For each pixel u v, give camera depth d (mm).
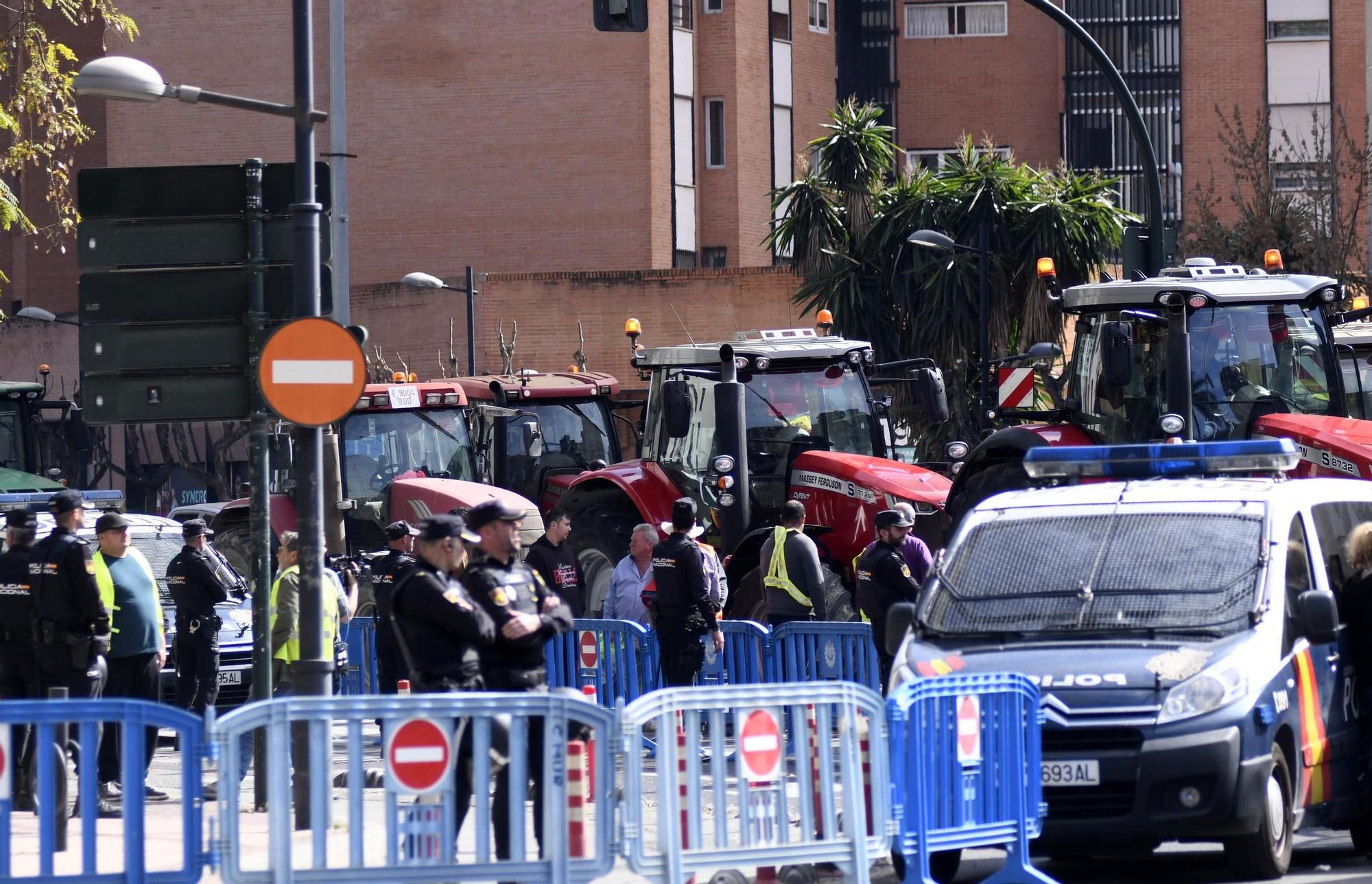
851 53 180250
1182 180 173750
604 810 27703
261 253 39188
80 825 26953
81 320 39156
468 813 27469
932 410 64812
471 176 166500
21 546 43906
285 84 174125
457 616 30641
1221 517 36250
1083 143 175625
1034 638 35000
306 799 28953
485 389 81062
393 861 27000
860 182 117188
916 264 112188
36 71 81250
